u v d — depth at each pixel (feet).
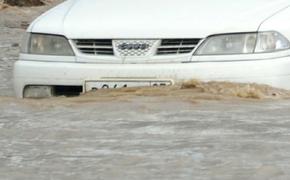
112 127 40.55
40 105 46.85
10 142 38.06
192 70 47.73
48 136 39.06
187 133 38.86
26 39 52.49
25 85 51.31
